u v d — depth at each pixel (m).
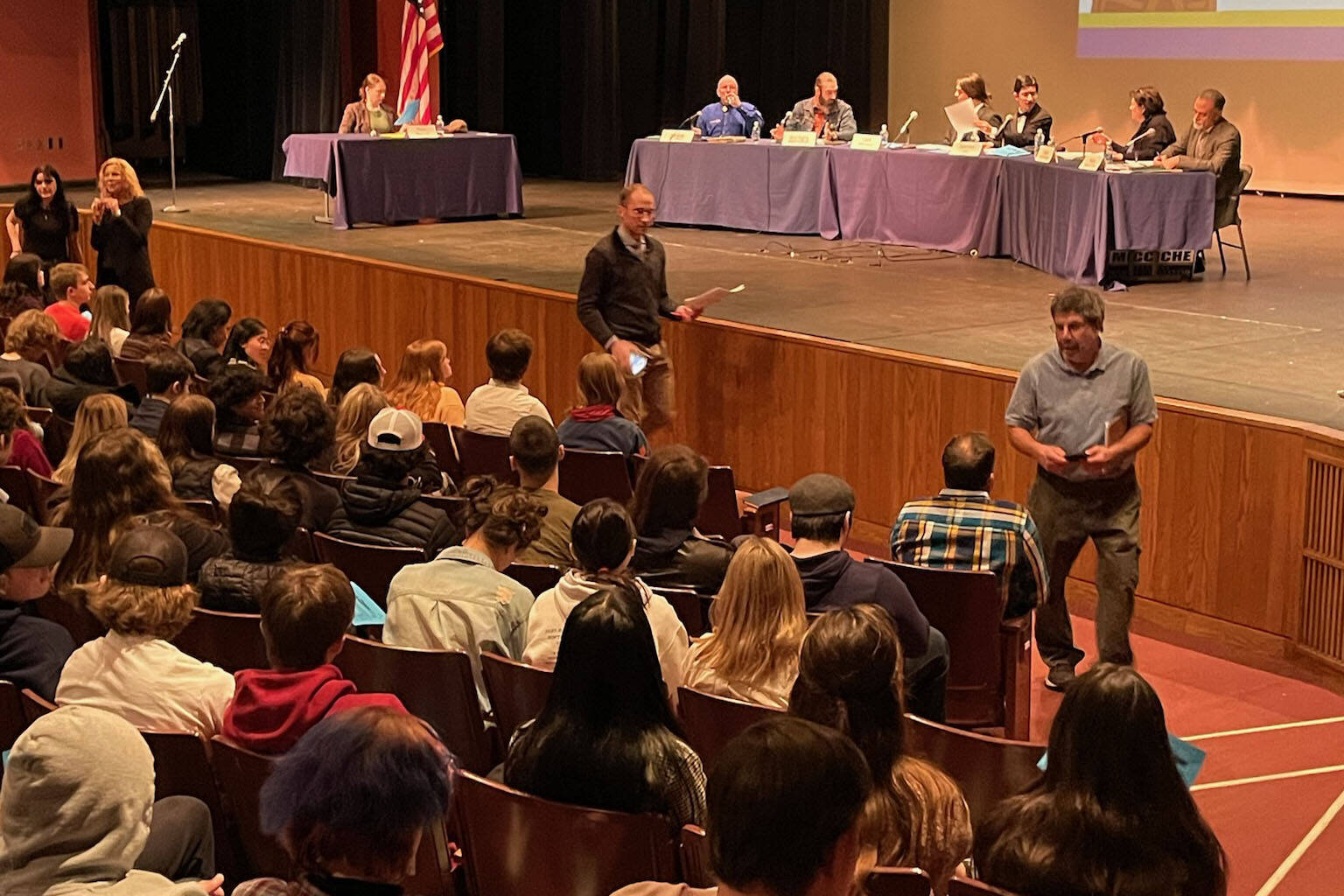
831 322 7.54
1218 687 4.95
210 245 10.45
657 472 3.77
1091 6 14.32
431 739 1.73
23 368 6.16
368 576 3.91
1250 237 10.91
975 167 10.07
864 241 10.86
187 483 4.47
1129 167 8.78
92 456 3.68
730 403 7.19
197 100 15.84
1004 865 2.04
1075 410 4.61
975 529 4.16
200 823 2.48
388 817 1.65
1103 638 4.72
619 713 2.39
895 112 15.84
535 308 8.12
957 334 7.21
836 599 3.47
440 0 15.66
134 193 8.88
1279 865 3.64
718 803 1.47
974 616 3.91
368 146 11.27
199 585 3.41
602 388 5.51
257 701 2.56
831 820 1.44
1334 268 9.49
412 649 3.06
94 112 14.48
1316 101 13.25
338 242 10.40
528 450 4.08
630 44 15.97
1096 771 2.01
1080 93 14.54
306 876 1.67
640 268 6.64
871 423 6.61
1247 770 4.23
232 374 4.96
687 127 15.71
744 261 9.86
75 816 1.84
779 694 2.96
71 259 10.06
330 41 14.55
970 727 4.07
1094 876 1.99
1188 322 7.63
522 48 16.25
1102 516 4.67
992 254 10.05
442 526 3.98
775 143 11.28
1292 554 5.12
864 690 2.25
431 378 6.20
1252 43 13.49
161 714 2.70
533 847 2.44
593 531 3.19
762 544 2.99
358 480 4.13
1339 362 6.62
